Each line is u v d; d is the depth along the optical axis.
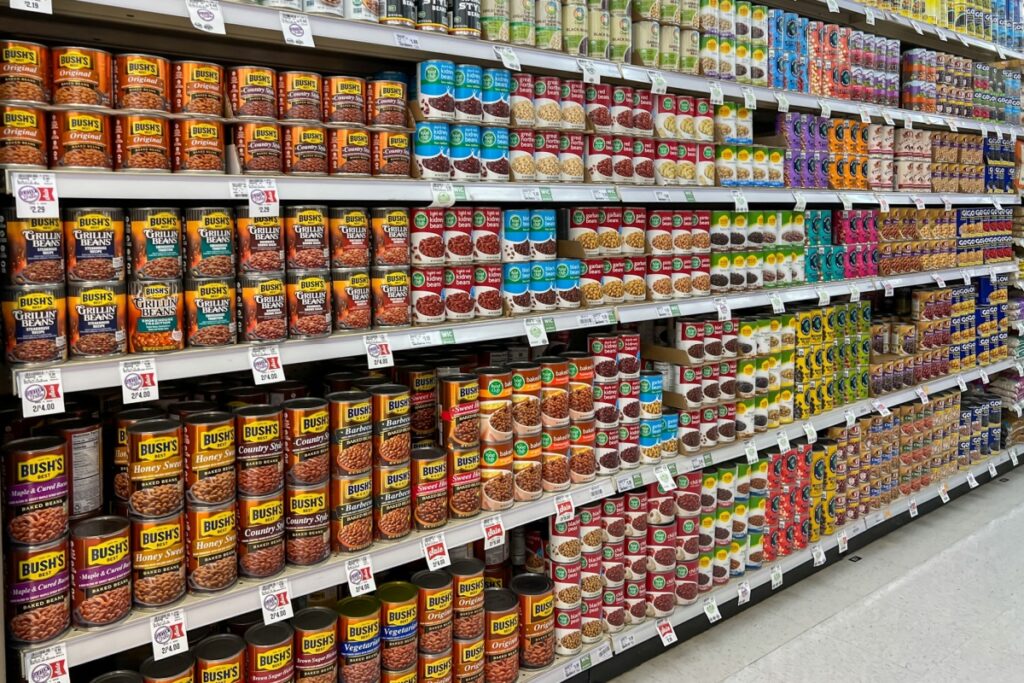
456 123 2.24
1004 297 4.79
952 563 3.69
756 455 3.13
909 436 4.09
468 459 2.27
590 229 2.63
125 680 1.77
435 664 2.20
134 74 1.69
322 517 1.99
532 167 2.44
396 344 2.10
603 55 2.58
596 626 2.64
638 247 2.77
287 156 1.92
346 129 2.00
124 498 1.78
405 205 2.55
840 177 3.57
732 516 3.11
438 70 2.17
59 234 1.62
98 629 1.66
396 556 2.10
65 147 1.62
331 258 2.02
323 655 1.98
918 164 3.97
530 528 2.69
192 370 1.77
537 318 2.45
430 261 2.20
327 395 2.08
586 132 2.55
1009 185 4.75
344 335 2.03
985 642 2.97
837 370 3.61
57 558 1.62
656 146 2.81
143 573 1.73
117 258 1.69
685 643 2.96
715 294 3.04
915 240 4.02
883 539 4.00
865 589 3.42
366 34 1.98
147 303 1.73
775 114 3.67
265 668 1.89
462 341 2.24
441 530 2.21
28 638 1.59
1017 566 3.65
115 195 1.64
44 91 1.60
